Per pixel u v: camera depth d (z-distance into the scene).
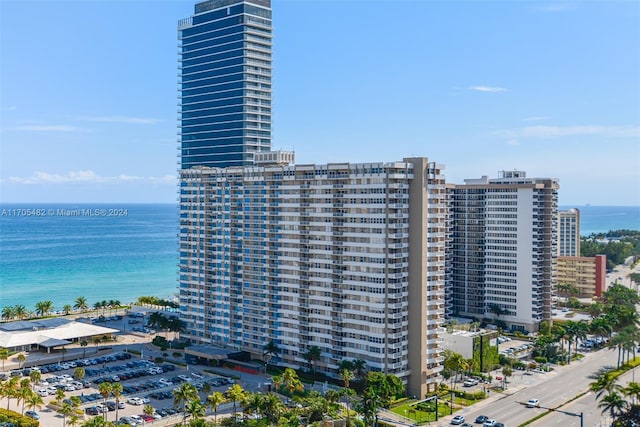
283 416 188.88
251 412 189.12
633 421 176.75
